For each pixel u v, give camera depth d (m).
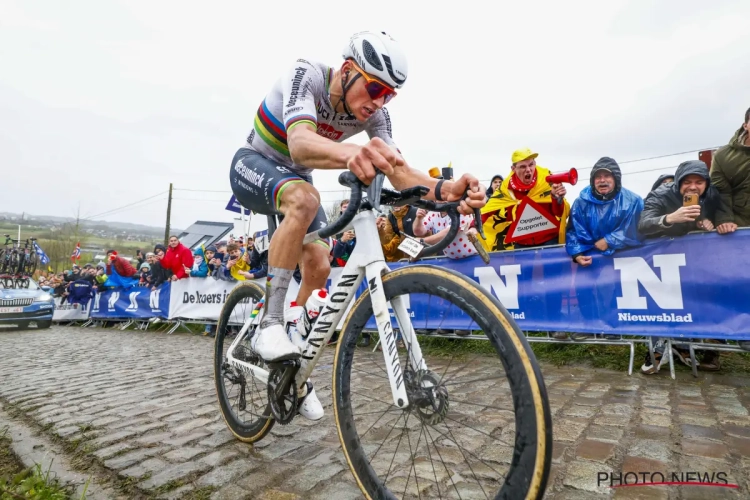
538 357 3.82
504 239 4.05
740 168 2.97
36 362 4.83
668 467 1.66
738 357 3.50
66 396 3.17
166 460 1.92
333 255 4.93
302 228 1.70
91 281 10.36
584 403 2.52
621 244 3.31
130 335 7.59
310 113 1.61
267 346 1.68
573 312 3.54
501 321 1.10
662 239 3.19
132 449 2.07
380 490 1.37
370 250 1.51
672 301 3.14
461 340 3.31
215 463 1.87
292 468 1.79
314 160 1.46
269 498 1.55
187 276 7.60
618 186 3.34
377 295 1.44
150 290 8.31
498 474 1.55
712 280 3.01
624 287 3.32
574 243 3.51
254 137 2.03
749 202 2.99
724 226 2.98
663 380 3.00
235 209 7.90
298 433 2.21
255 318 2.13
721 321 2.97
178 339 6.72
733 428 2.03
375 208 1.27
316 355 1.68
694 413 2.27
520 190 3.92
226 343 2.38
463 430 2.05
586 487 1.53
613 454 1.79
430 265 1.32
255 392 2.18
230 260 6.77
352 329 1.53
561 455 1.81
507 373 1.08
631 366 3.22
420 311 3.29
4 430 2.47
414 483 1.59
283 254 1.71
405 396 1.33
